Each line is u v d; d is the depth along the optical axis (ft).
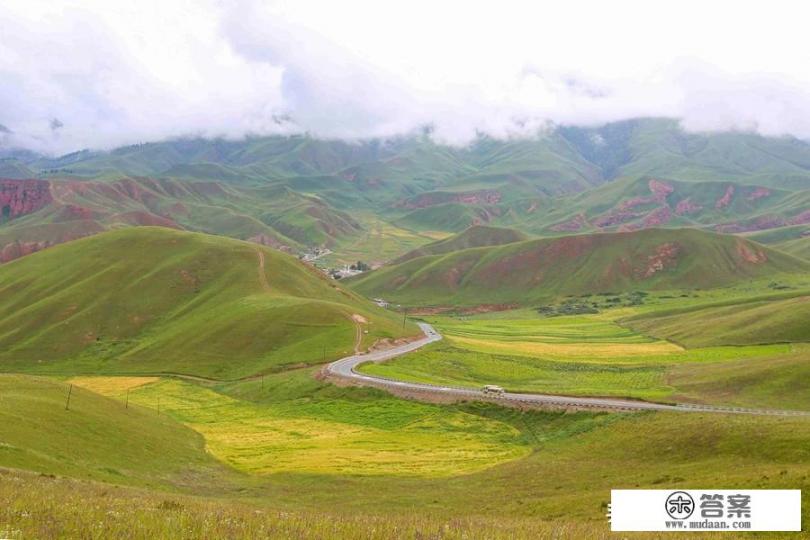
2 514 74.49
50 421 238.89
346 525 84.69
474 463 267.39
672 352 611.88
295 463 271.69
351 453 293.84
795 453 193.98
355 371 475.72
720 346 616.80
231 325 645.51
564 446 282.56
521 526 106.83
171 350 628.28
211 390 519.19
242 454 298.15
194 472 242.99
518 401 358.64
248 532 74.38
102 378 579.48
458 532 86.12
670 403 340.39
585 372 515.09
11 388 291.99
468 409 370.94
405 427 355.36
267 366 555.28
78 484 143.84
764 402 369.71
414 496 209.36
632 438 262.26
